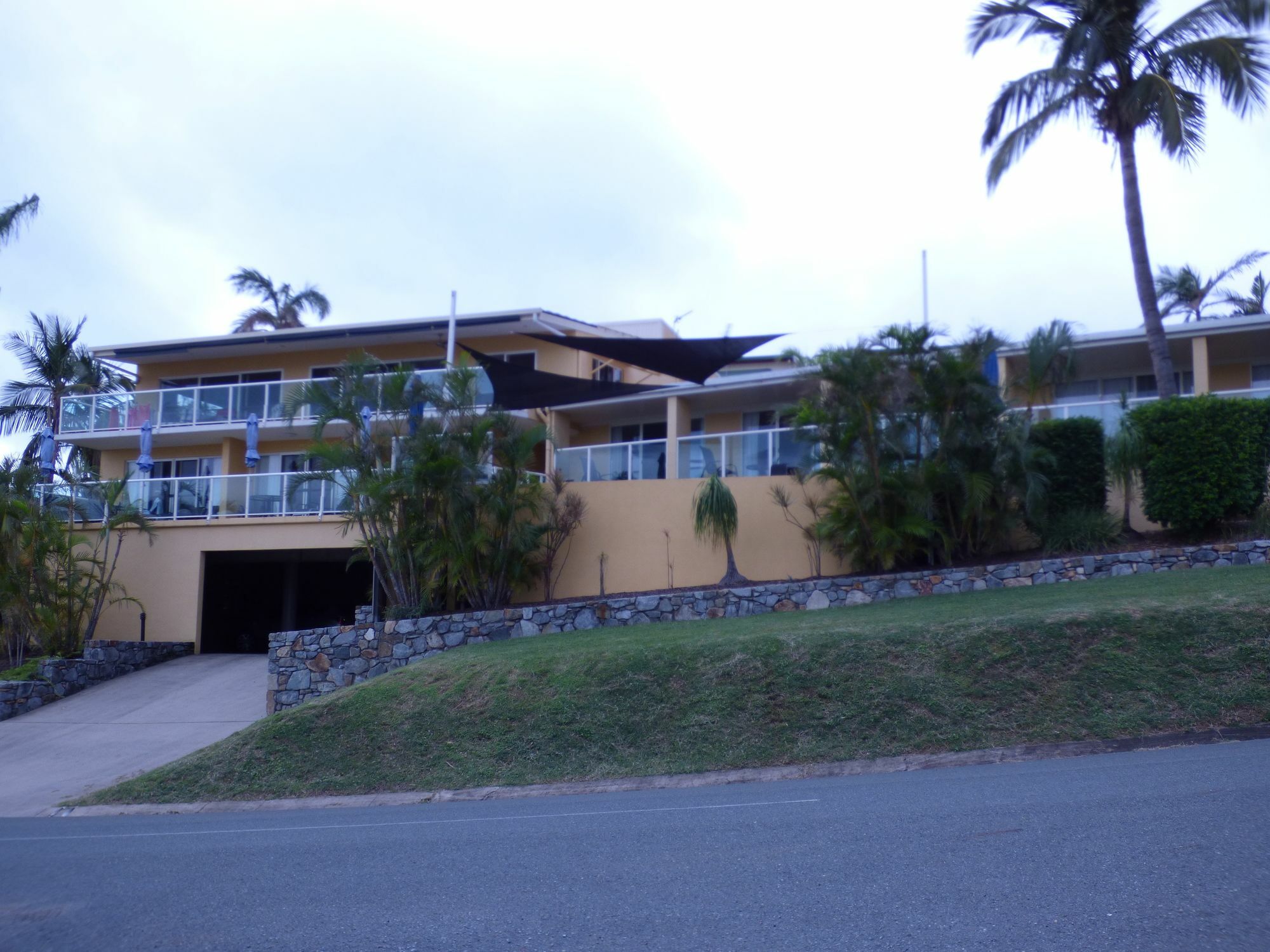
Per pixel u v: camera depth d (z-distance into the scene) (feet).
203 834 32.01
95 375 126.62
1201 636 42.27
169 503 85.81
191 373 110.32
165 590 83.66
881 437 63.41
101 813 43.47
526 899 19.03
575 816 30.76
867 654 45.68
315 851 26.12
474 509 67.26
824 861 20.68
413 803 40.98
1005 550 65.05
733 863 21.08
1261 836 20.22
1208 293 144.87
